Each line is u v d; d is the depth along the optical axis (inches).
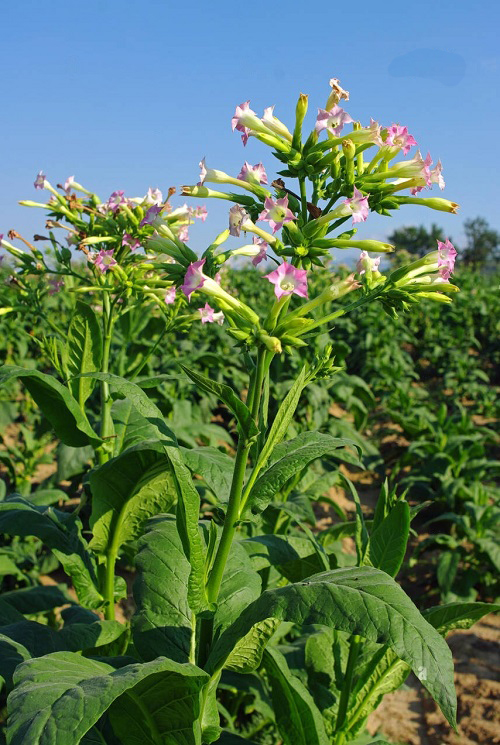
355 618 64.3
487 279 949.8
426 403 411.2
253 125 83.6
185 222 120.4
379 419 422.0
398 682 104.0
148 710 79.0
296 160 82.3
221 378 368.5
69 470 197.3
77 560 113.1
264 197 84.4
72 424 112.1
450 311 660.1
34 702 58.8
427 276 85.6
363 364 535.2
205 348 412.8
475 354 650.8
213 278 85.9
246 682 124.3
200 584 77.9
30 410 348.8
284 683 95.1
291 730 99.7
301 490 182.9
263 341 74.3
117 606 185.2
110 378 81.0
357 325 563.8
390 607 64.6
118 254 125.6
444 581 205.9
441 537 225.8
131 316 163.8
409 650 61.1
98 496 107.4
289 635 152.9
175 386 325.4
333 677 112.7
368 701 104.3
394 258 845.2
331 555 116.6
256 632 73.5
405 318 670.5
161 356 382.9
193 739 80.4
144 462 101.8
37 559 190.2
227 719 126.9
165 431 78.9
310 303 82.7
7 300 125.7
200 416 325.1
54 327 125.3
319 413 318.0
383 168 85.7
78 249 123.9
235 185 87.9
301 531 170.1
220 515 87.8
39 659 70.2
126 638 112.4
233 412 76.4
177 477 75.9
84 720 55.2
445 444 300.2
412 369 586.2
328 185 83.8
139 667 64.5
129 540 113.9
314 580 72.7
